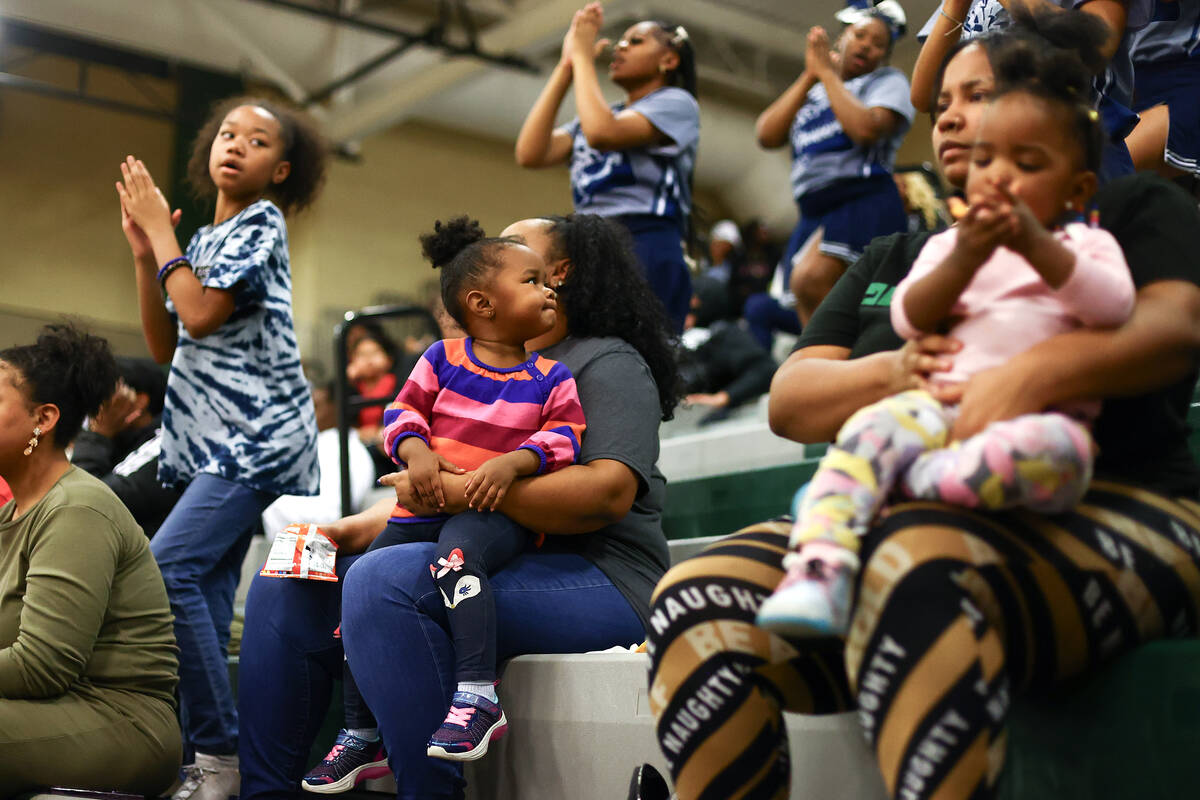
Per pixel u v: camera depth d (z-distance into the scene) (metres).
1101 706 1.30
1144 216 1.43
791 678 1.42
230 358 2.74
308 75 12.32
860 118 3.82
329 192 12.64
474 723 1.86
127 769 2.28
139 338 10.81
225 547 2.68
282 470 2.73
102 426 3.40
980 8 2.23
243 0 11.45
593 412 2.12
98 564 2.28
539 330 2.09
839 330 1.66
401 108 12.04
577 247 2.30
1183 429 1.44
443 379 2.09
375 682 1.99
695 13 11.83
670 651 1.41
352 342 5.62
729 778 1.38
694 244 4.96
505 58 11.65
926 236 1.65
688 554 3.05
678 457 4.24
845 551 1.21
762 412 4.61
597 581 2.09
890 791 1.19
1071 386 1.29
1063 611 1.24
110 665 2.31
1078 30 1.51
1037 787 1.36
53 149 11.99
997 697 1.17
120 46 11.58
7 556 2.31
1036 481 1.21
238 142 2.95
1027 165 1.34
